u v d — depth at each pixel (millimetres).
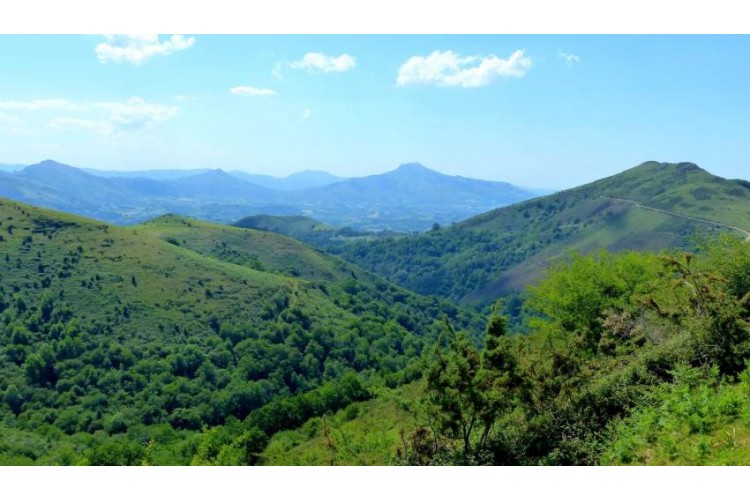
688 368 10156
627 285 21844
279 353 93312
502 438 10320
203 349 91125
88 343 83938
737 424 7812
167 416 73250
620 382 10703
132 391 77062
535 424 10273
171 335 93688
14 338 81250
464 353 10406
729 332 10391
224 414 75500
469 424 10633
